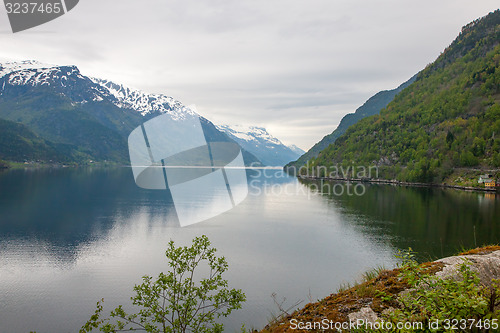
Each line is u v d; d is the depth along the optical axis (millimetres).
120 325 8500
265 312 22672
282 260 36656
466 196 105000
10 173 173250
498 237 47938
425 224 58688
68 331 22438
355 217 66312
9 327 22969
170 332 8672
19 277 32281
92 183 137125
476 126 172500
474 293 5730
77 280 31391
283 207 80312
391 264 35188
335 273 32281
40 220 60719
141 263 36656
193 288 9055
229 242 45312
